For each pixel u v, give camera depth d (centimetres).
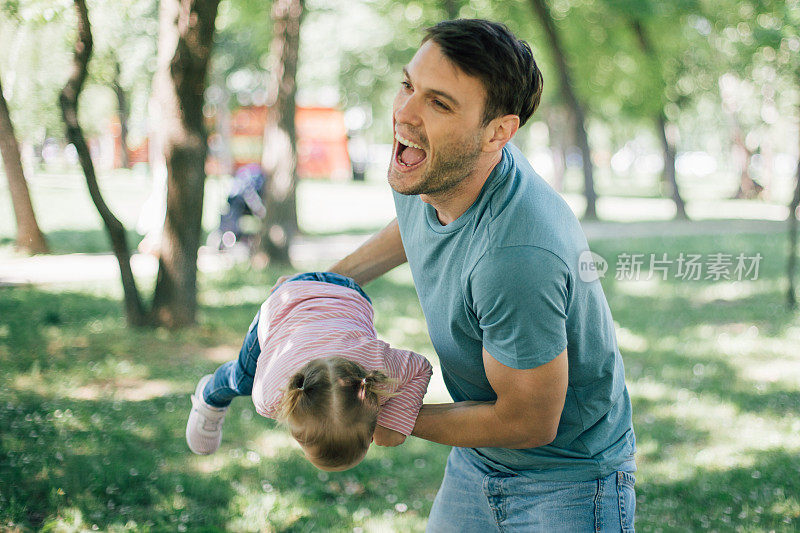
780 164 4719
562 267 168
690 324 850
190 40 718
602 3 1802
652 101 2034
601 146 5669
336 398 175
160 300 750
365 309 221
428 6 1812
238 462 434
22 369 585
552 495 202
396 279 1126
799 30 1086
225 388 234
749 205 2984
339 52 3322
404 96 172
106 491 383
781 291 1030
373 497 409
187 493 391
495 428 181
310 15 2411
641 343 761
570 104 2084
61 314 780
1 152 715
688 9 1838
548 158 5922
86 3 649
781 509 392
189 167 737
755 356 712
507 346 170
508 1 1848
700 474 439
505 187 174
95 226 1599
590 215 2136
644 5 1781
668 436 506
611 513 202
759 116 3275
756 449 479
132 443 452
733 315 894
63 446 429
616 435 205
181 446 452
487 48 161
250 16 1642
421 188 174
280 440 474
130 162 3578
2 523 333
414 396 190
